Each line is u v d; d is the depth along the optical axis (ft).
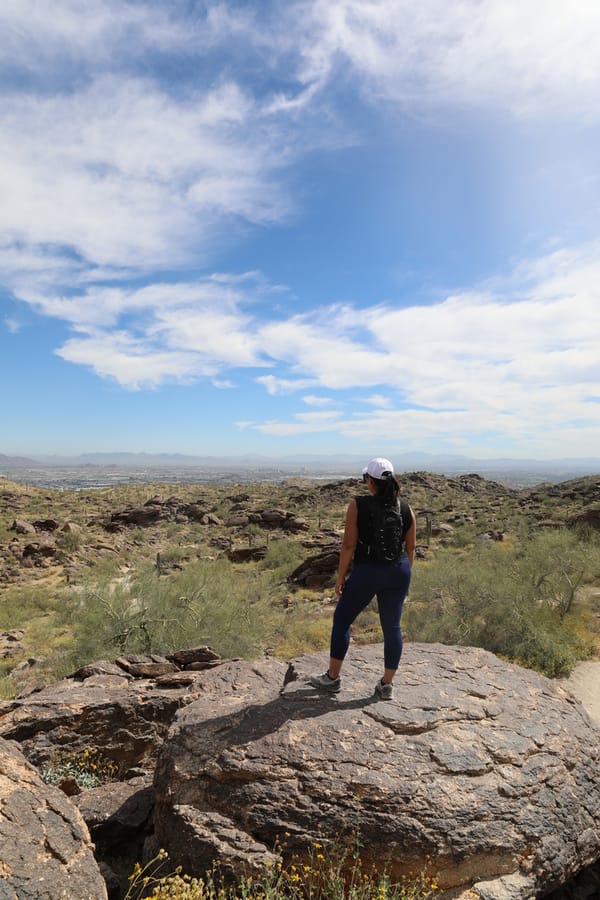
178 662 28.14
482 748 13.48
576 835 12.44
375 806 11.74
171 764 13.23
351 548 14.47
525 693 16.47
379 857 11.17
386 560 14.16
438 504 263.08
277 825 11.59
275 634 62.18
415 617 48.75
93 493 350.23
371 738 13.50
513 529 152.56
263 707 14.90
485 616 45.03
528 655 39.22
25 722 19.98
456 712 14.82
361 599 14.51
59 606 92.38
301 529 205.26
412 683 16.44
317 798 11.93
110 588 50.39
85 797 15.74
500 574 53.01
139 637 46.29
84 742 20.10
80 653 46.75
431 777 12.45
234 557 156.76
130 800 15.24
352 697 15.39
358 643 50.75
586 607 52.70
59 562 147.84
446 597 49.03
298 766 12.63
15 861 9.08
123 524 231.30
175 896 9.98
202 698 16.15
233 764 12.72
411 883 10.94
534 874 11.46
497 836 11.59
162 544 198.08
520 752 13.57
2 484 336.29
